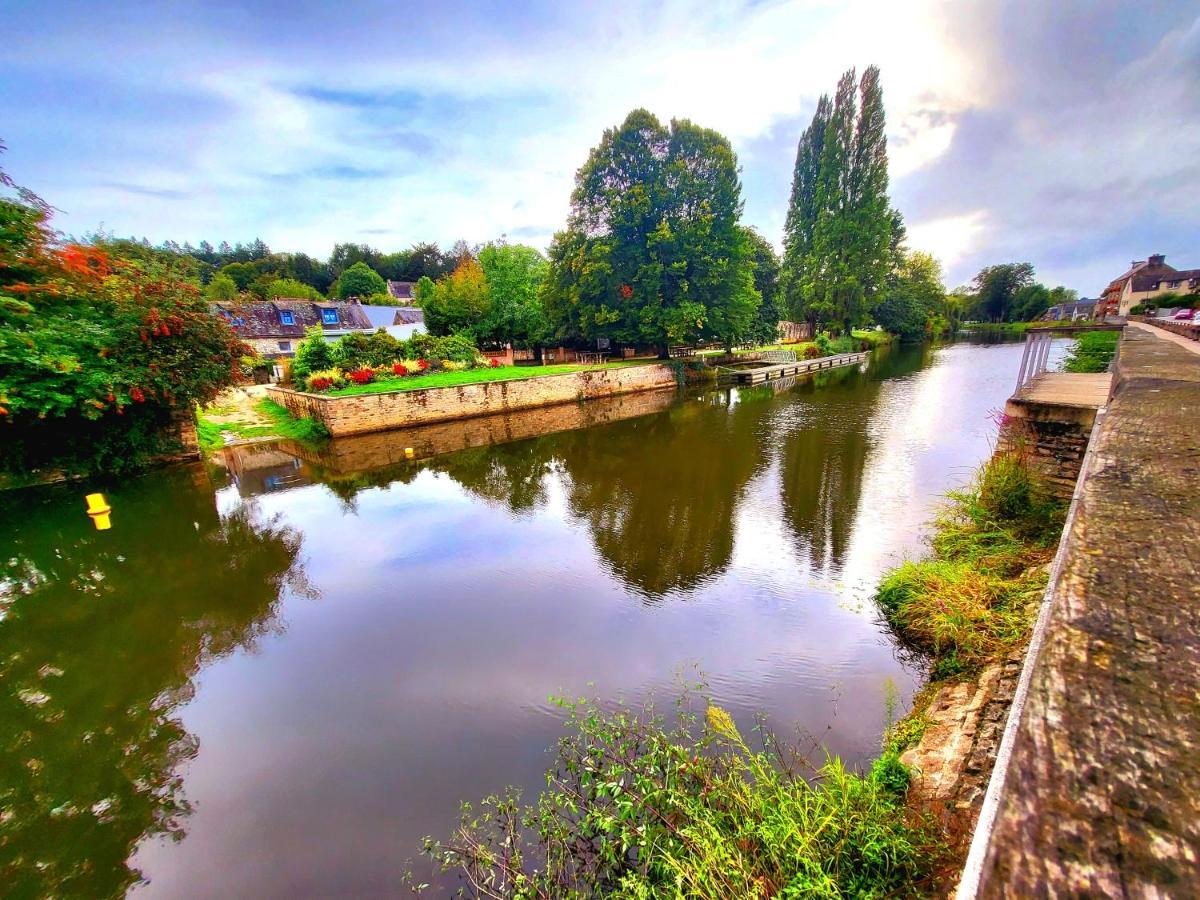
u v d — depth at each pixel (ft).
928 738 11.56
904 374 84.79
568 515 29.71
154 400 35.86
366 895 9.75
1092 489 5.82
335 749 13.33
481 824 10.84
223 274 170.30
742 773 10.98
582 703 14.37
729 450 42.29
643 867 8.32
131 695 15.60
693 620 18.60
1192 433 7.66
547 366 82.64
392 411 53.72
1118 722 2.65
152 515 30.25
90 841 11.19
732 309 83.20
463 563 23.90
